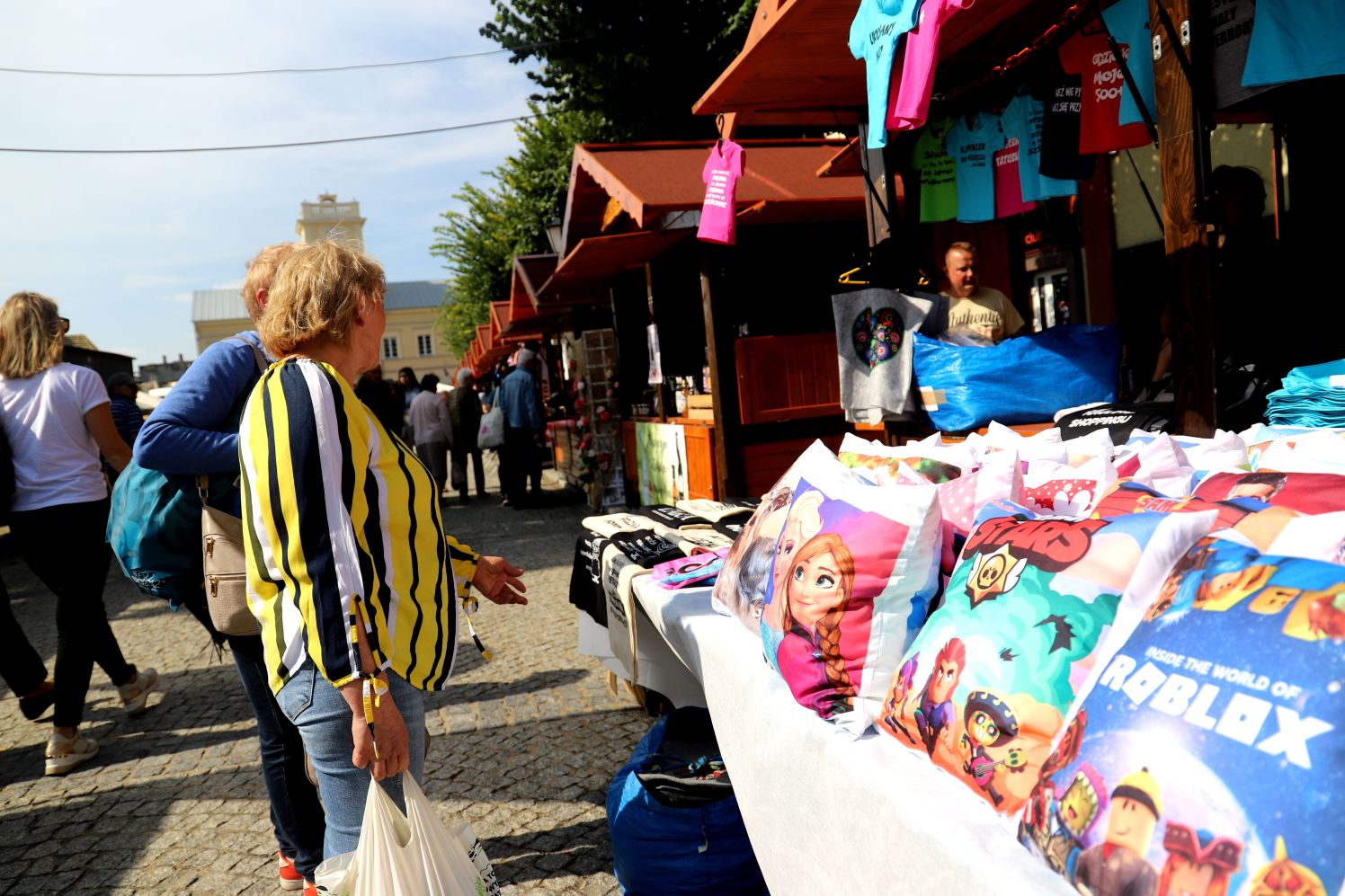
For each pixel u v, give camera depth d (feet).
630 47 35.09
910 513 6.25
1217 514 4.88
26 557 12.82
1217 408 9.39
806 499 7.29
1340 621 3.31
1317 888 2.90
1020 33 13.94
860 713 5.98
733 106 15.07
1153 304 21.12
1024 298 19.60
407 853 5.48
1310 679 3.25
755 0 31.99
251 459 5.53
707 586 9.73
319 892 5.52
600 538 12.59
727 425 22.86
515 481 37.24
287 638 5.65
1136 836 3.49
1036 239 23.94
